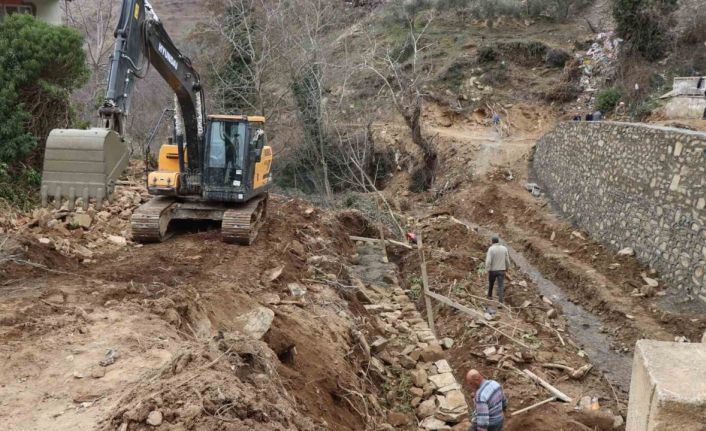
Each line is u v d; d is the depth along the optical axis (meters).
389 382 9.41
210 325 7.09
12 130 12.88
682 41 28.83
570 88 33.09
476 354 10.75
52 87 13.55
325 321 9.06
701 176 12.01
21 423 4.49
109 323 6.39
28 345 5.77
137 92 24.52
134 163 18.12
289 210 16.30
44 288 7.53
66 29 14.06
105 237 11.21
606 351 11.10
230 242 11.49
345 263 13.74
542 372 10.12
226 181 11.48
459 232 19.08
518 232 20.09
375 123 33.47
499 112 33.50
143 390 4.62
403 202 25.77
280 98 23.92
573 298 13.84
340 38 28.89
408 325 11.54
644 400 3.39
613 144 16.75
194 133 11.68
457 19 43.19
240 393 4.49
